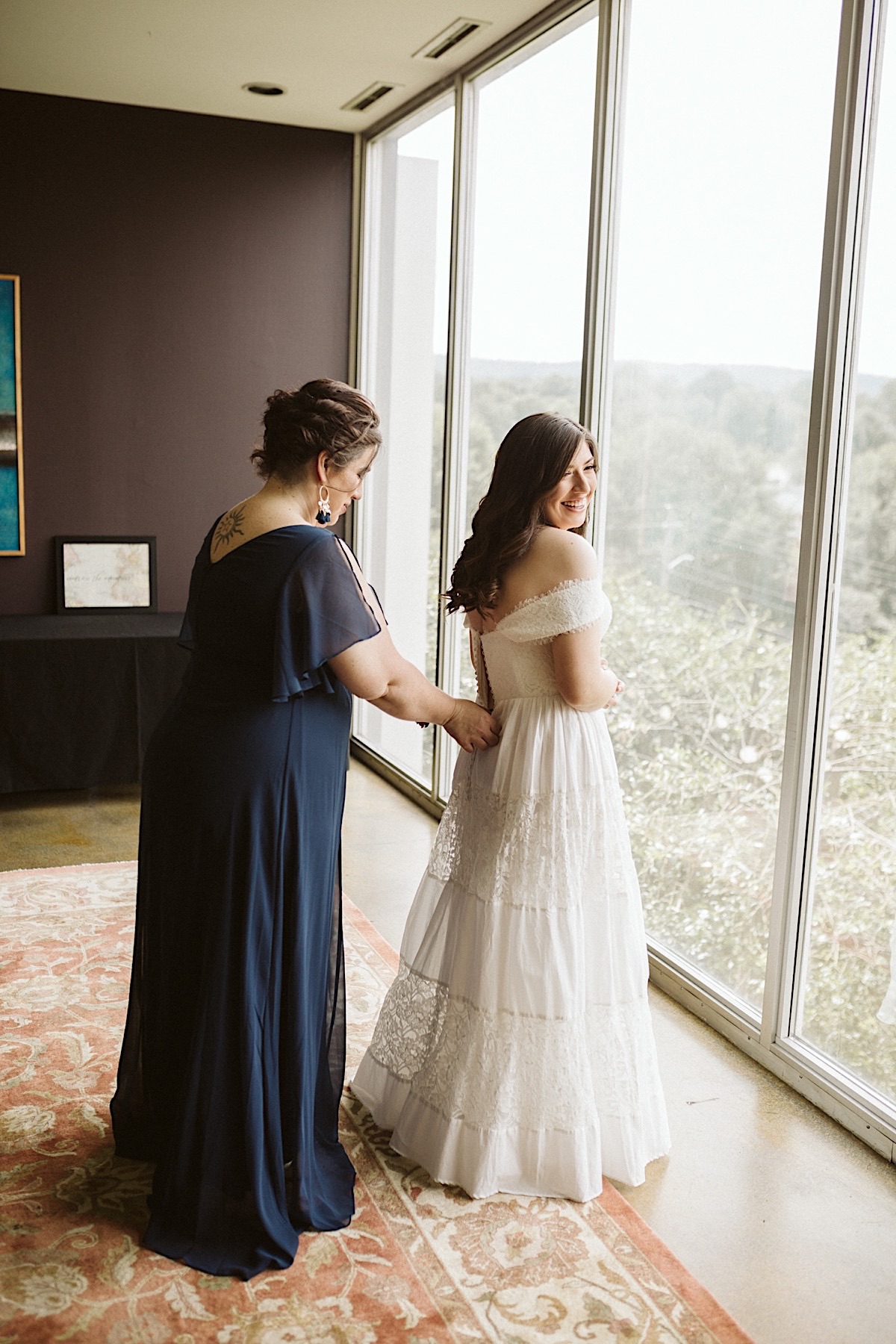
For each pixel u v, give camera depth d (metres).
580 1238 2.19
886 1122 2.48
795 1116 2.65
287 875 2.12
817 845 2.66
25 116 5.01
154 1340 1.90
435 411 4.80
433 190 4.77
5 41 4.29
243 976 2.10
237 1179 2.14
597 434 3.53
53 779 4.77
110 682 4.80
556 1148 2.30
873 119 2.40
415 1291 2.03
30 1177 2.33
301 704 2.14
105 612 5.43
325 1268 2.09
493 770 2.31
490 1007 2.27
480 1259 2.12
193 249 5.35
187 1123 2.12
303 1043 2.17
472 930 2.30
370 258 5.54
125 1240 2.14
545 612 2.19
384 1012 2.60
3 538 5.25
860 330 2.45
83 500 5.37
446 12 3.84
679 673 3.15
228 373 5.51
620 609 3.44
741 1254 2.18
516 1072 2.29
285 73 4.60
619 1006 2.36
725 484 2.92
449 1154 2.32
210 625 2.15
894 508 2.36
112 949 3.42
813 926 2.70
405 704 2.24
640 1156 2.39
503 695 2.34
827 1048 2.69
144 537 5.46
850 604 2.50
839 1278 2.12
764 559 2.79
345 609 2.09
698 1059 2.89
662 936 3.33
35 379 5.21
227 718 2.11
